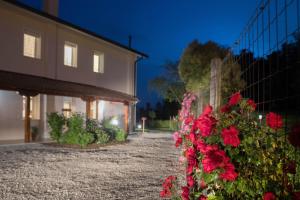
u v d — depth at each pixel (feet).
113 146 48.62
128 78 81.87
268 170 8.23
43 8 64.08
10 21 48.98
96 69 71.31
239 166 8.38
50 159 34.17
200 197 9.90
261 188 7.98
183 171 27.50
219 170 8.04
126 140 57.67
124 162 32.99
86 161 33.30
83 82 65.10
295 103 8.68
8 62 48.65
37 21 53.98
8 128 50.80
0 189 21.17
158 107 140.26
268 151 8.63
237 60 14.84
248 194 8.14
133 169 28.94
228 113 10.32
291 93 9.07
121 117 80.18
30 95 45.32
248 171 8.30
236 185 8.14
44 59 55.42
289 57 8.95
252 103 10.63
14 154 37.09
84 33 62.75
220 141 8.93
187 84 82.53
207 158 8.13
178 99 105.29
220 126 9.27
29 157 35.19
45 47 55.72
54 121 49.26
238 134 8.73
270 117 8.75
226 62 17.53
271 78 10.07
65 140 48.24
